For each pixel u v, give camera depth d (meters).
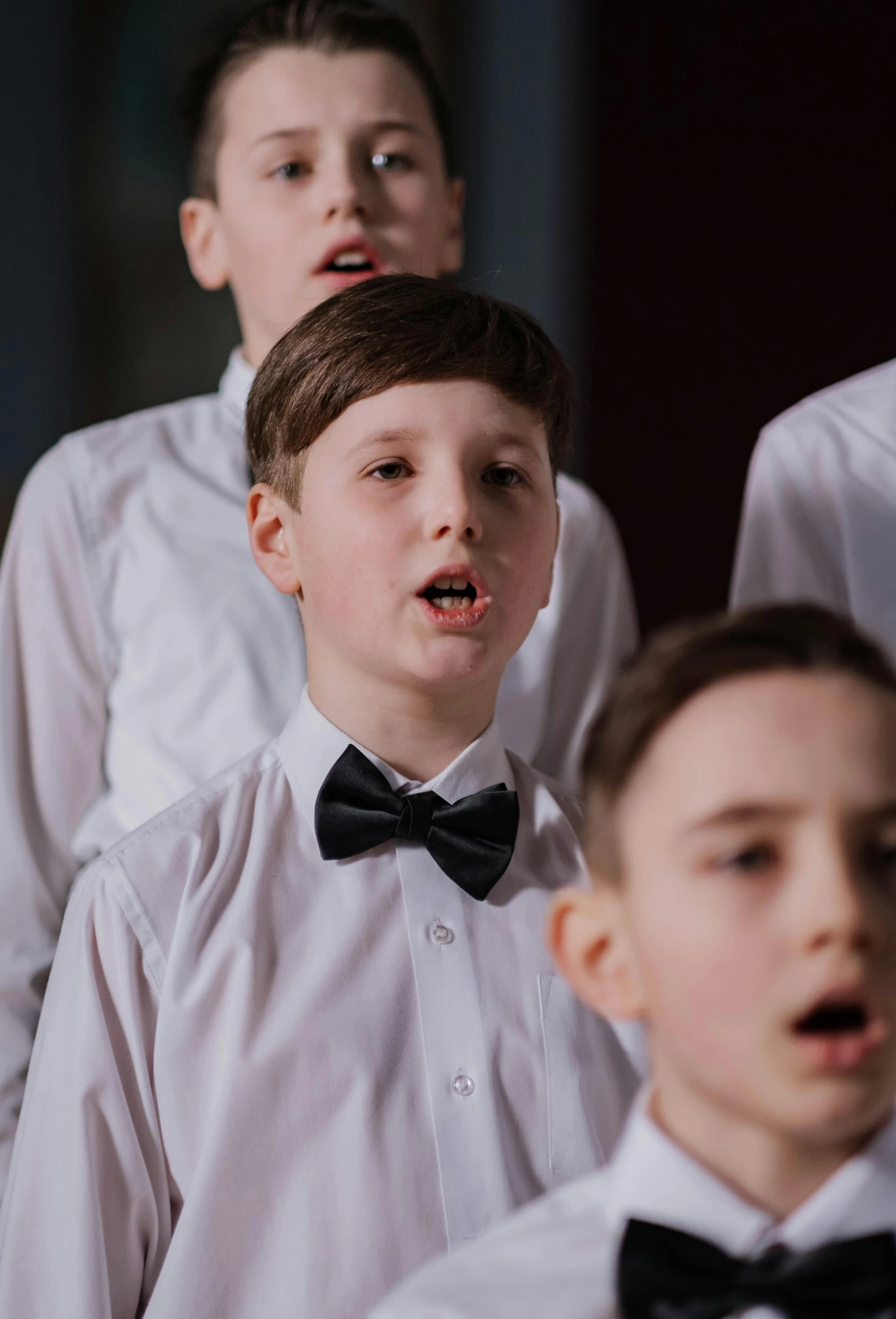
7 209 3.61
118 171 3.64
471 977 1.48
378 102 2.23
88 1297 1.39
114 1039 1.44
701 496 3.82
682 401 3.81
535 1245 1.06
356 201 2.18
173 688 2.22
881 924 0.85
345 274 2.20
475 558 1.41
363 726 1.51
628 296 3.83
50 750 2.26
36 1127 1.45
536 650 2.22
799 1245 0.94
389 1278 1.35
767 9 3.62
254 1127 1.38
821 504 2.24
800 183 3.65
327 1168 1.38
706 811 0.88
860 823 0.87
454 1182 1.39
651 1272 0.94
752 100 3.67
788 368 3.72
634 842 0.93
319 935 1.47
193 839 1.50
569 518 2.33
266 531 1.58
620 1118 1.49
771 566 2.28
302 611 1.57
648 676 0.95
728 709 0.90
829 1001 0.84
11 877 2.18
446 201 2.39
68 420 3.69
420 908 1.50
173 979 1.43
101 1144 1.43
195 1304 1.34
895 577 2.18
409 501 1.42
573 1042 1.48
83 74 3.60
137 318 3.70
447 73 3.80
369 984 1.46
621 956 0.98
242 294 2.34
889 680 0.92
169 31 3.58
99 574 2.30
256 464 1.58
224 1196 1.37
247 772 1.57
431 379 1.43
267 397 1.54
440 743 1.52
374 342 1.44
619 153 3.80
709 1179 0.95
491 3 3.79
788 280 3.70
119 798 2.22
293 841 1.52
